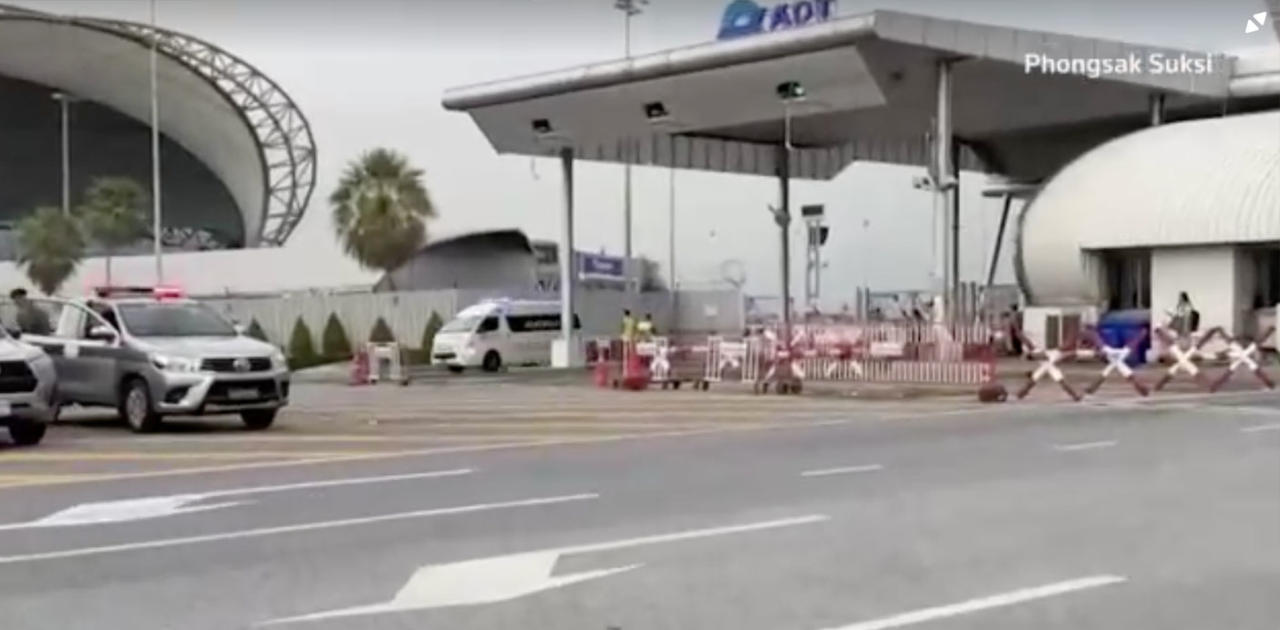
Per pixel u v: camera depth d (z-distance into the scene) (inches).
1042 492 452.4
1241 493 448.8
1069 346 1312.7
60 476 512.1
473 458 568.4
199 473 519.2
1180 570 323.9
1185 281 1478.8
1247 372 1128.2
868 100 1339.8
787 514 408.2
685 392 1061.1
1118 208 1517.0
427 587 307.0
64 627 271.6
